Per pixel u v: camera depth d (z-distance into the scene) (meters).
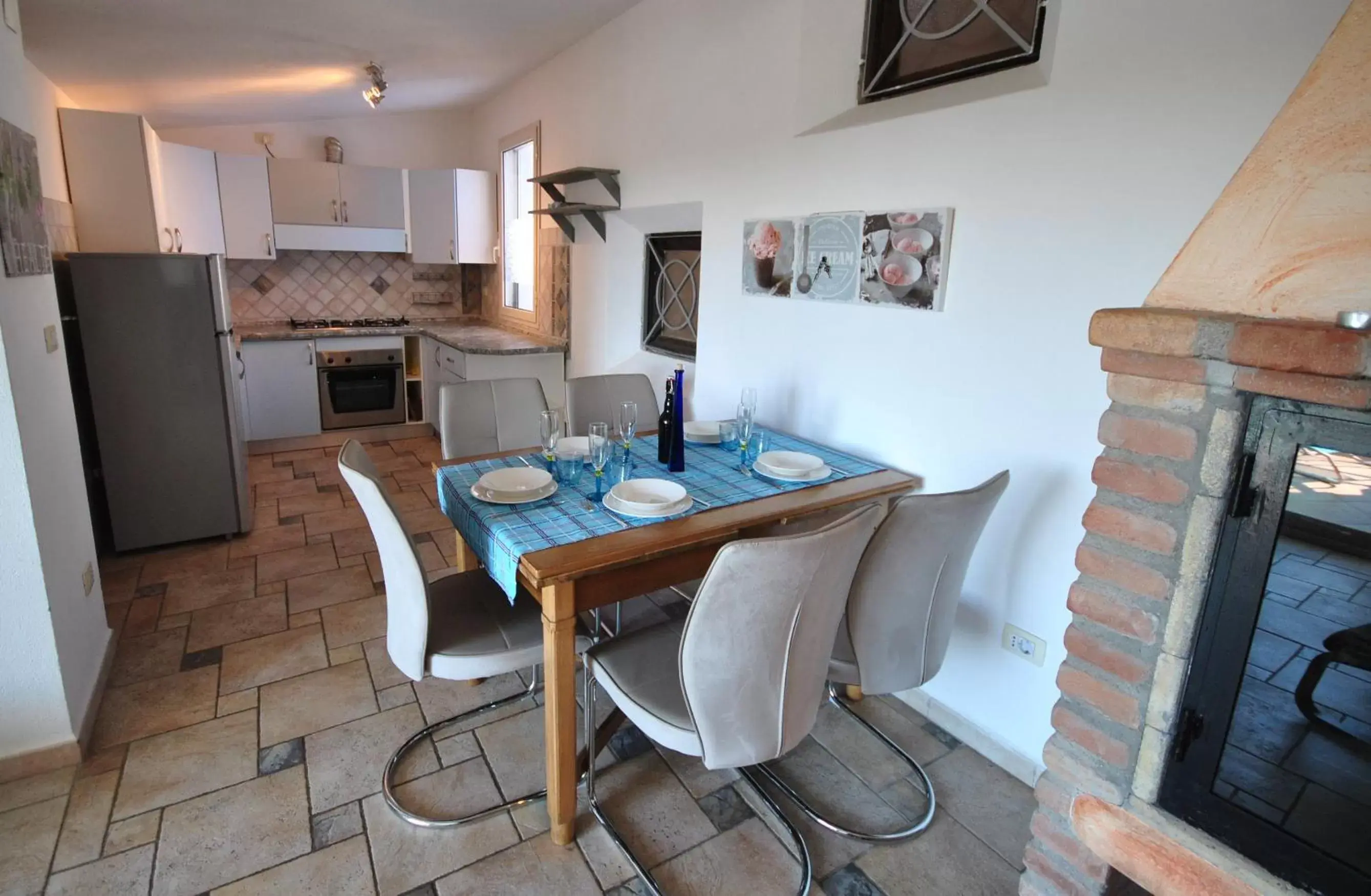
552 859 1.69
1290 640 1.14
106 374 3.02
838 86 2.35
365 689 2.31
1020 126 1.81
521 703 2.27
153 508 3.23
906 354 2.21
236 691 2.28
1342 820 1.11
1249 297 1.13
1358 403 0.99
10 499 1.76
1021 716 2.00
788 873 1.68
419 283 5.81
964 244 1.99
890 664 1.71
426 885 1.61
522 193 5.02
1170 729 1.29
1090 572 1.36
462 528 1.96
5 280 1.77
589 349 4.26
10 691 1.83
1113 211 1.64
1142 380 1.25
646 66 3.33
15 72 2.03
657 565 1.72
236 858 1.65
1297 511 1.10
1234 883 1.21
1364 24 1.02
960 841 1.79
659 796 1.91
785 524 1.95
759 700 1.43
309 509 3.89
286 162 4.75
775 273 2.70
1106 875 1.42
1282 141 1.11
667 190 3.30
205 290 3.14
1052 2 1.71
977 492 1.55
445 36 3.45
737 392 3.00
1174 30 1.49
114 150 3.47
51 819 1.75
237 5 2.63
